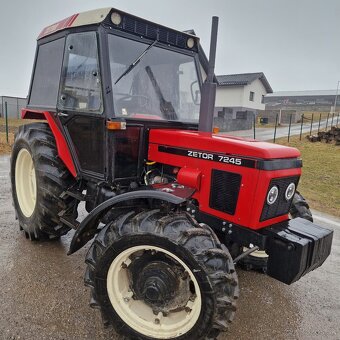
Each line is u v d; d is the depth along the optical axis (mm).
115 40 2873
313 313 2902
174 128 3219
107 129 2789
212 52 2746
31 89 4090
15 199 4059
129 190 2713
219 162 2619
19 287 2916
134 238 2254
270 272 2561
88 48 2930
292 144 15773
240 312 2832
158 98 3174
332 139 16047
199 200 2766
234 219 2582
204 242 2186
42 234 3693
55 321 2537
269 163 2434
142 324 2357
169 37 3236
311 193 7633
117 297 2418
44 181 3379
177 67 3338
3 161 8672
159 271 2330
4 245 3705
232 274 2168
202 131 2885
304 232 2549
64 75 3232
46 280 3057
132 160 2990
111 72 2830
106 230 2453
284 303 3016
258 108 35656
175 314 2352
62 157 3332
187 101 3434
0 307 2635
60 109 3312
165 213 2367
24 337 2344
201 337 2152
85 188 3473
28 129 3811
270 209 2578
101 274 2389
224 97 33625
